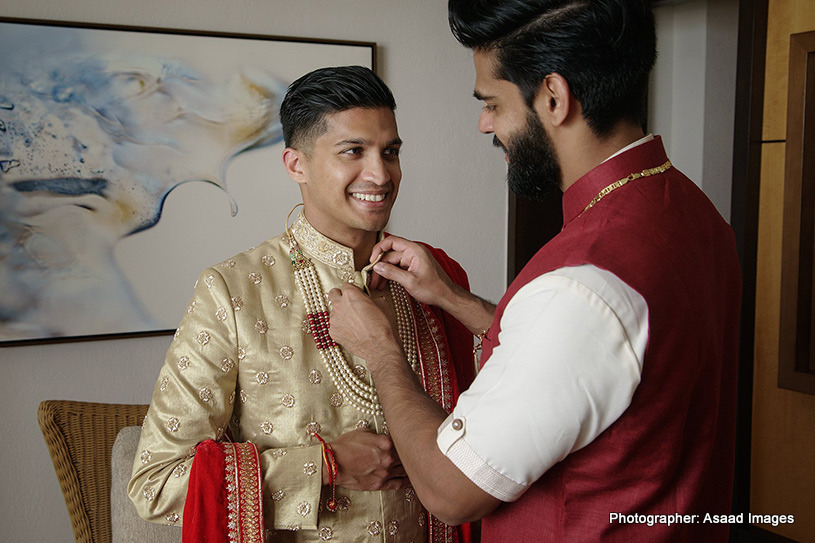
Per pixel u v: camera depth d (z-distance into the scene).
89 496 1.76
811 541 2.68
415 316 1.40
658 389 0.91
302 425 1.23
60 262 2.43
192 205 2.60
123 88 2.46
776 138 2.66
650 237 0.92
